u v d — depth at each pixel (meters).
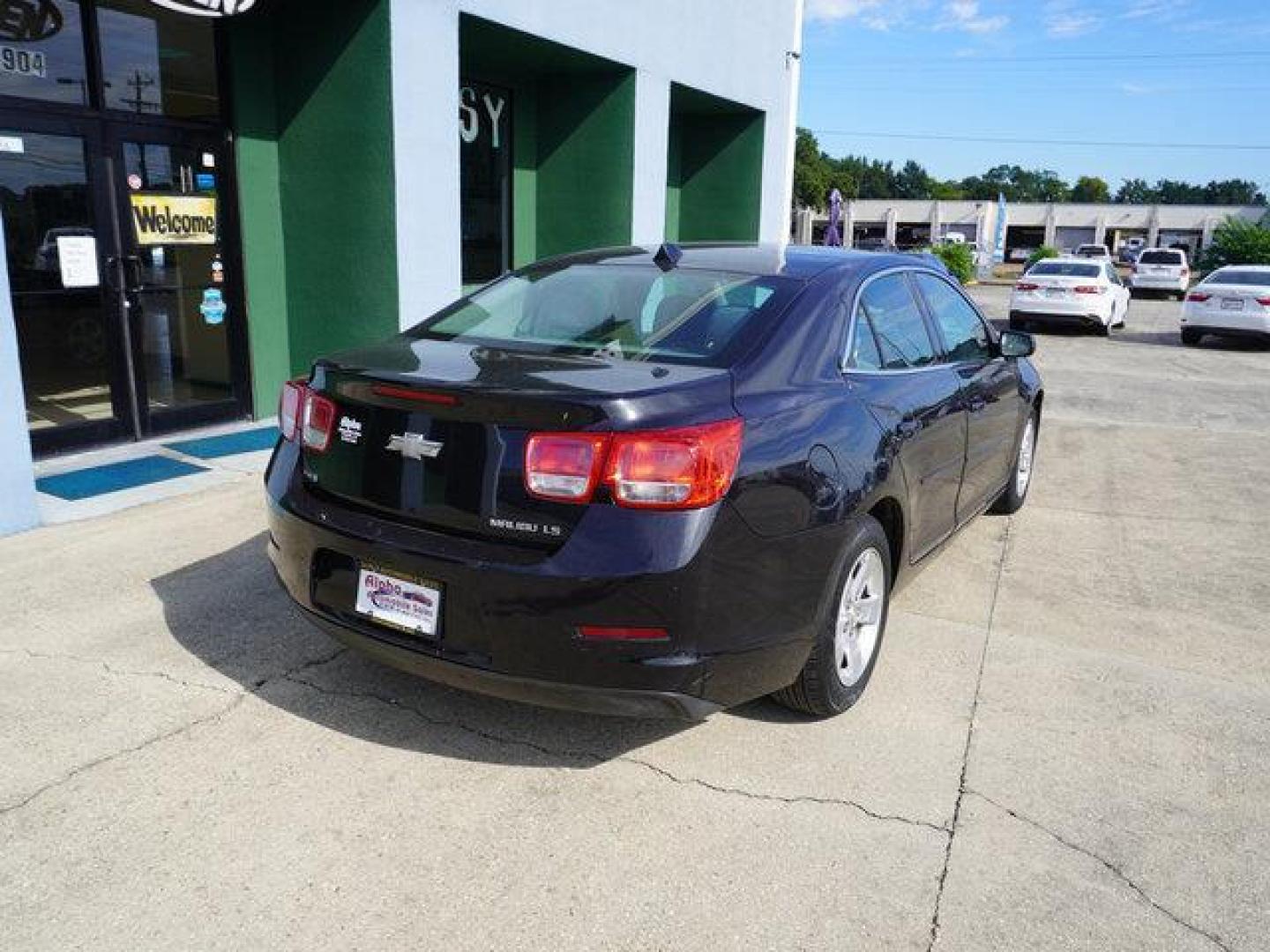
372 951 2.32
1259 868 2.72
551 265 4.03
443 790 2.95
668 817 2.85
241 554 4.71
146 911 2.42
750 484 2.81
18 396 4.84
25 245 5.96
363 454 2.98
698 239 14.03
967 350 4.73
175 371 6.95
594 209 10.48
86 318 6.34
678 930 2.42
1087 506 6.32
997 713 3.52
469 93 9.62
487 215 10.13
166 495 5.58
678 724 3.37
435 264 7.49
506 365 3.02
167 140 6.68
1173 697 3.68
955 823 2.87
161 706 3.35
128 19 6.36
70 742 3.12
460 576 2.71
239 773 2.99
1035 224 79.75
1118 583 4.90
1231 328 16.44
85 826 2.72
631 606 2.63
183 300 6.93
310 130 7.22
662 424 2.67
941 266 4.75
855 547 3.25
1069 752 3.28
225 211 7.12
